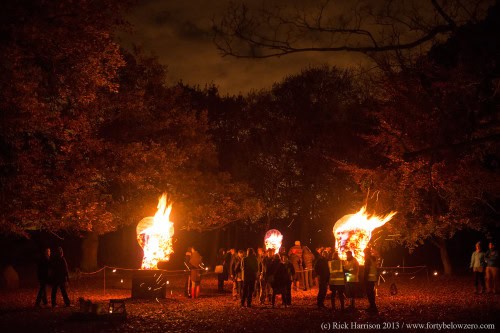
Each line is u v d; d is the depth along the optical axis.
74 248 40.31
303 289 24.42
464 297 19.72
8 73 16.17
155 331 12.96
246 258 17.95
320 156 34.72
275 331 12.81
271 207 38.84
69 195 19.42
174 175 28.55
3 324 13.89
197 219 30.17
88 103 20.39
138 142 24.27
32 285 26.08
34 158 18.12
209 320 14.73
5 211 17.23
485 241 37.38
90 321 14.42
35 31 16.11
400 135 18.34
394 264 40.59
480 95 10.27
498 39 8.97
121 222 28.06
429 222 25.81
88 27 17.84
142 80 27.45
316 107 31.81
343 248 21.17
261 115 39.22
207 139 32.03
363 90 26.02
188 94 30.98
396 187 25.23
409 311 16.11
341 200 37.47
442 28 8.66
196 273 21.48
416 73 10.93
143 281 20.09
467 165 19.88
